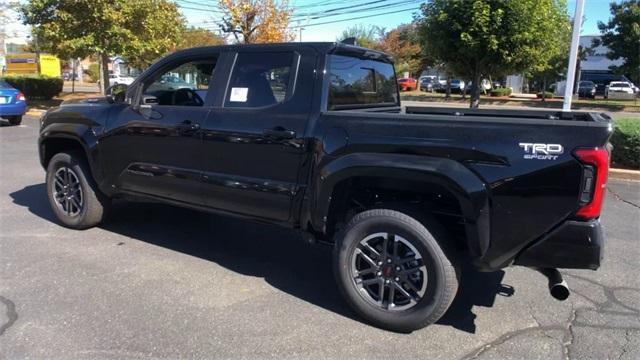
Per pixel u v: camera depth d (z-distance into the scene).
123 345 3.39
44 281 4.36
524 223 3.23
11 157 10.25
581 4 8.77
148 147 4.96
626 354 3.38
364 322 3.78
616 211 6.88
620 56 34.47
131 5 18.61
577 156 3.05
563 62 33.94
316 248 5.37
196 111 4.64
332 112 3.90
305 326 3.70
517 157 3.20
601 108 31.52
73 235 5.58
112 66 50.31
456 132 3.38
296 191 4.05
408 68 52.22
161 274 4.57
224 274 4.62
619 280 4.62
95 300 4.02
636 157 9.00
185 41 28.47
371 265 3.72
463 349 3.44
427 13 11.68
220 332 3.58
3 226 5.86
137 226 5.94
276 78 4.25
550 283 3.37
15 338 3.45
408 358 3.31
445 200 3.79
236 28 18.95
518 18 10.59
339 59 4.26
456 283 3.51
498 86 56.44
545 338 3.59
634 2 33.78
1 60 36.97
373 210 3.67
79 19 18.41
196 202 4.75
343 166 3.69
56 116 5.75
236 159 4.38
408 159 3.48
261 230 5.91
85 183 5.55
